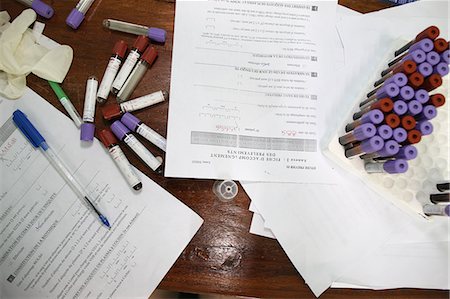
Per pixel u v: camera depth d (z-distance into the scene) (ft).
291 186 1.70
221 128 1.69
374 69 1.77
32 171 1.63
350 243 1.69
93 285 1.61
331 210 1.70
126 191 1.65
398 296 1.71
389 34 1.80
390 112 1.45
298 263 1.66
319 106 1.74
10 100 1.65
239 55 1.73
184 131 1.67
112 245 1.62
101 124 1.67
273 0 1.77
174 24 1.73
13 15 1.70
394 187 1.68
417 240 1.72
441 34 1.82
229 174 1.67
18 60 1.66
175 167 1.64
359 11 1.83
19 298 1.59
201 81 1.70
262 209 1.67
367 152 1.51
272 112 1.72
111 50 1.70
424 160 1.70
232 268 1.64
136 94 1.69
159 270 1.62
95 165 1.65
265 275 1.65
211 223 1.65
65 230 1.62
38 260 1.60
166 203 1.65
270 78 1.73
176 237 1.64
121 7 1.73
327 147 1.68
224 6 1.75
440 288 1.70
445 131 1.72
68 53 1.68
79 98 1.67
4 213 1.61
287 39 1.76
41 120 1.65
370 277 1.68
